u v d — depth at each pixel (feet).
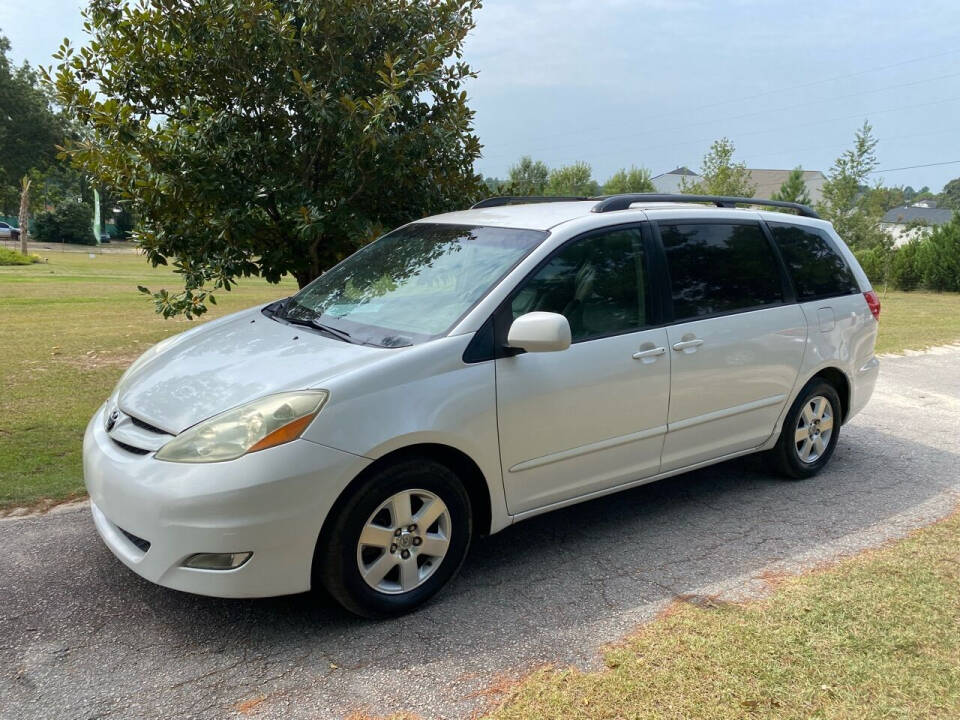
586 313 12.03
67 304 51.44
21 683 8.60
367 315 12.00
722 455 14.48
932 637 9.73
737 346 13.93
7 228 203.21
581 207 13.43
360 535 9.79
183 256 19.95
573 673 8.93
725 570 11.82
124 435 10.14
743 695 8.47
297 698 8.44
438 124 20.22
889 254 94.53
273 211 19.66
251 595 9.23
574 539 13.07
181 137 18.35
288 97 19.06
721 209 14.83
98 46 19.19
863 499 15.21
